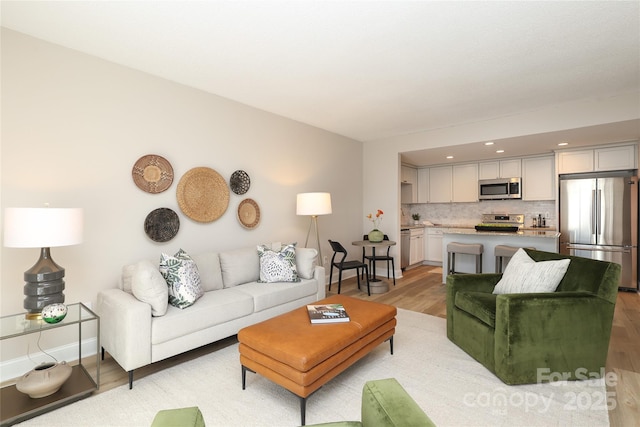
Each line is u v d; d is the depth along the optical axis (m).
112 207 2.75
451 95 3.57
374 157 5.76
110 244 2.73
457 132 4.80
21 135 2.29
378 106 3.94
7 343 2.28
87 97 2.61
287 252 3.46
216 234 3.54
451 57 2.70
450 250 4.70
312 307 2.47
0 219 2.21
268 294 2.98
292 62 2.78
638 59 2.74
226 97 3.62
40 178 2.38
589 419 1.77
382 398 1.03
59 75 2.46
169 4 1.98
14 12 2.04
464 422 1.75
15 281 2.27
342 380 2.19
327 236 5.11
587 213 4.76
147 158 2.96
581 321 2.13
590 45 2.51
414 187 7.13
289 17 2.12
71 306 2.23
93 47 2.51
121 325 2.14
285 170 4.38
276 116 4.25
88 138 2.61
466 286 2.81
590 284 2.25
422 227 6.86
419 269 6.32
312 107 3.98
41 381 1.88
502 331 2.13
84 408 1.89
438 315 3.54
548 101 3.79
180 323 2.32
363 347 2.19
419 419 0.92
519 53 2.63
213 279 3.03
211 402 1.96
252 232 3.93
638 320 3.29
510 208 6.33
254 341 1.95
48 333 2.44
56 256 2.45
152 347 2.20
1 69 2.21
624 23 2.21
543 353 2.11
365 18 2.14
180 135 3.22
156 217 3.01
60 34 2.32
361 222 5.87
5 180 2.24
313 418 1.80
